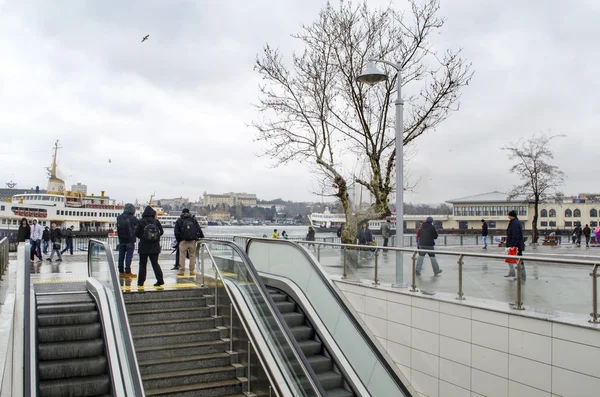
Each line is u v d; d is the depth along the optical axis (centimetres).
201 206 13775
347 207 1545
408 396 747
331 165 1602
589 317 576
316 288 920
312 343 859
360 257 983
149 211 1072
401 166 1061
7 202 4488
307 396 634
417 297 798
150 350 791
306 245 1183
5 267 1396
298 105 1648
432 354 764
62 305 808
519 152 3269
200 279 1095
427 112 1500
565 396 568
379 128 1555
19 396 467
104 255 838
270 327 735
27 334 552
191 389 726
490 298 698
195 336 853
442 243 3238
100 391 649
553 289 614
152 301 925
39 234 1959
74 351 702
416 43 1550
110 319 724
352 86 1520
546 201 3691
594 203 5222
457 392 716
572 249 2714
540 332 597
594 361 538
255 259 1170
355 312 960
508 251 1038
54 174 6325
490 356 664
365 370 786
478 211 5047
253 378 763
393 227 3703
